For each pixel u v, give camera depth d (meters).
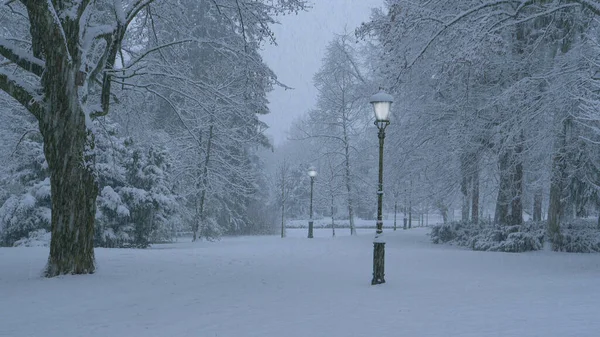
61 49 10.94
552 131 17.23
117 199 23.86
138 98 18.61
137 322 6.88
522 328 5.45
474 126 20.98
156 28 17.12
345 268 13.76
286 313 7.27
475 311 6.89
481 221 26.41
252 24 15.84
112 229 24.45
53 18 10.77
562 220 23.80
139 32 16.70
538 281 10.65
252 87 16.69
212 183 31.62
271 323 6.51
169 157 28.36
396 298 8.53
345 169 35.50
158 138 26.77
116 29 12.09
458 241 24.36
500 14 15.68
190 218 31.64
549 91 15.30
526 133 18.39
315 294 9.16
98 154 24.72
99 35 12.07
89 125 11.61
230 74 24.86
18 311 7.73
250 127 30.58
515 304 7.36
